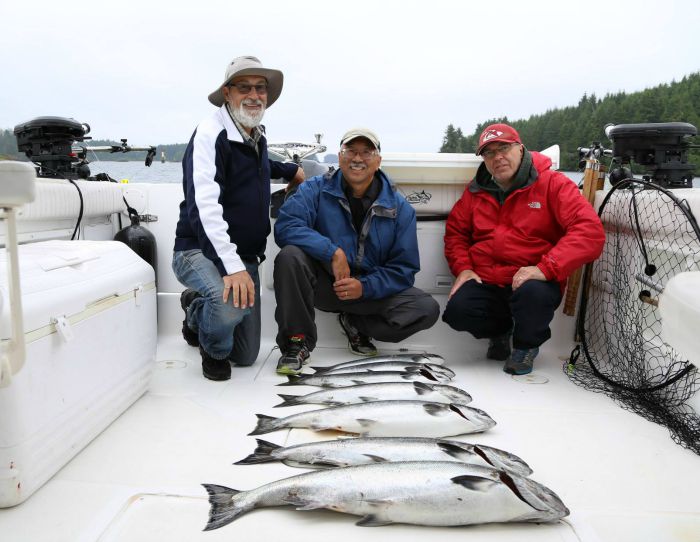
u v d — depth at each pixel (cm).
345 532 168
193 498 183
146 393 278
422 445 204
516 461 199
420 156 364
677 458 221
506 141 313
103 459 209
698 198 258
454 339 379
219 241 273
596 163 364
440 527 172
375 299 338
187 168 284
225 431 237
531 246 330
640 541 167
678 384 270
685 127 317
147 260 367
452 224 359
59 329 193
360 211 342
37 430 184
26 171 145
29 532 164
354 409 239
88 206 343
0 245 271
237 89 289
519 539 166
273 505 179
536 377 318
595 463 216
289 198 341
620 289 326
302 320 320
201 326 295
